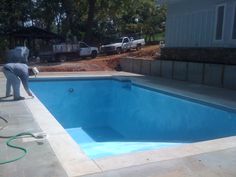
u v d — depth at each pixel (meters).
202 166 3.97
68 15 34.69
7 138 5.08
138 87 13.61
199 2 15.27
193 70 14.13
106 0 32.09
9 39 29.41
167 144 7.88
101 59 22.28
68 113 13.41
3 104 8.02
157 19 42.47
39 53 25.02
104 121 13.20
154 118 11.70
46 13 36.06
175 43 17.53
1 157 4.19
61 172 3.71
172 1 16.81
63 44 25.30
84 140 10.02
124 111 14.23
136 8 39.41
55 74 16.31
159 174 3.70
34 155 4.27
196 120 9.60
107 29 42.41
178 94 10.62
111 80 15.93
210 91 11.29
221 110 8.57
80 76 15.21
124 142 8.73
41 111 7.23
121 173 3.70
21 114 6.89
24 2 34.59
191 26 16.03
